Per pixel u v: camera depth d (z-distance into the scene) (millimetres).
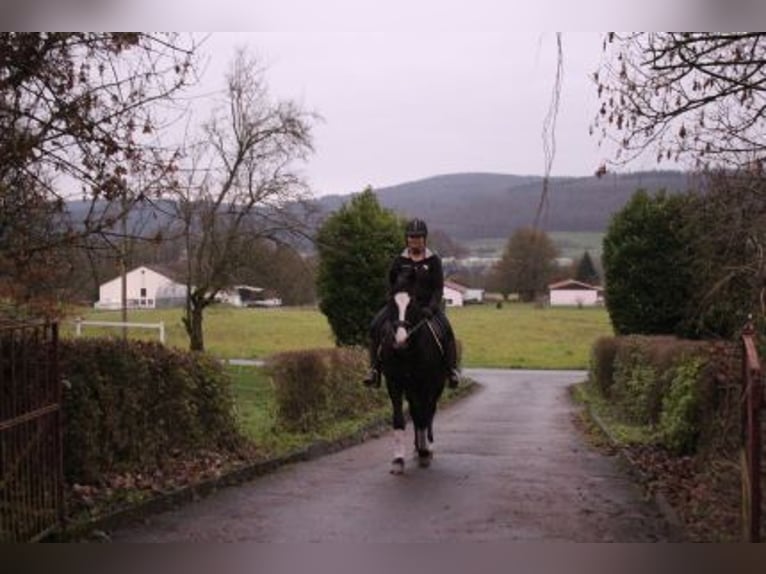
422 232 12320
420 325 12023
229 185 30438
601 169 9000
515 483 11031
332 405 18312
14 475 7246
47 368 7789
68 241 8695
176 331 41750
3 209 8484
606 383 25281
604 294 29641
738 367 9625
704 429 11109
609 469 12289
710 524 7906
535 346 57000
